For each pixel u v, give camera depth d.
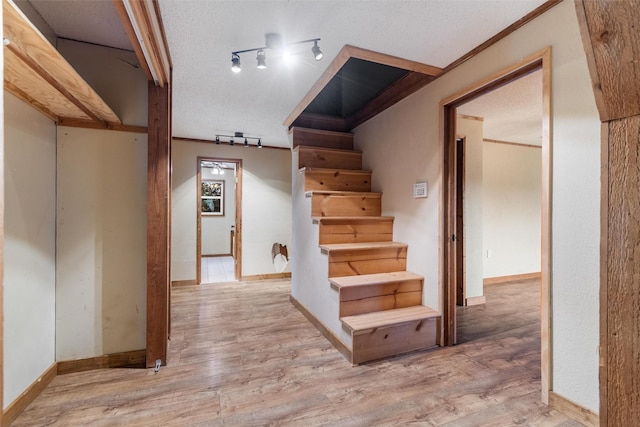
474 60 2.05
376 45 1.96
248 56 2.11
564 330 1.56
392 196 3.00
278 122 3.67
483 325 2.87
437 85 2.39
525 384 1.87
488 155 4.43
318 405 1.68
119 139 2.11
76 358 2.01
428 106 2.49
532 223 4.77
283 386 1.86
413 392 1.79
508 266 4.61
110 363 2.08
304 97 2.86
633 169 0.53
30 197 1.73
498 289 4.19
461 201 3.51
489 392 1.79
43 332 1.84
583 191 1.47
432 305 2.48
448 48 2.00
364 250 2.64
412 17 1.69
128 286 2.13
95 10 1.72
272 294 4.03
